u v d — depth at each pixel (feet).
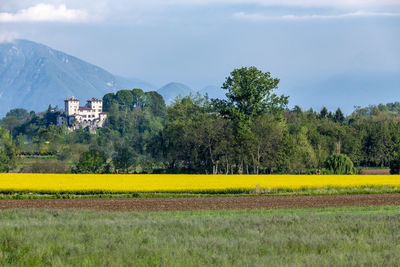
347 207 291.79
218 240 143.33
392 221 198.90
